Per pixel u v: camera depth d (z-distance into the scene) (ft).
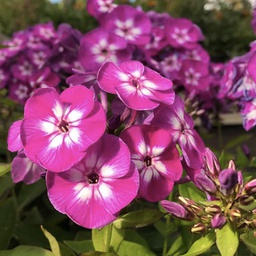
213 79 0.75
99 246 0.39
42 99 0.34
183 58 0.74
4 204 0.53
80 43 0.67
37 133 0.33
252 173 0.52
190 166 0.35
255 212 0.35
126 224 0.37
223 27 2.33
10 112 0.70
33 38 0.78
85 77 0.40
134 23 0.68
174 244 0.49
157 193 0.34
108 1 0.70
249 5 2.62
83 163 0.32
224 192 0.35
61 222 0.63
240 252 0.50
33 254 0.41
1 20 2.31
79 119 0.33
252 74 0.52
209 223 0.35
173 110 0.36
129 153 0.32
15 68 0.75
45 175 0.36
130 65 0.37
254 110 0.55
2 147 0.67
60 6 2.45
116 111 0.39
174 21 0.75
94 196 0.32
